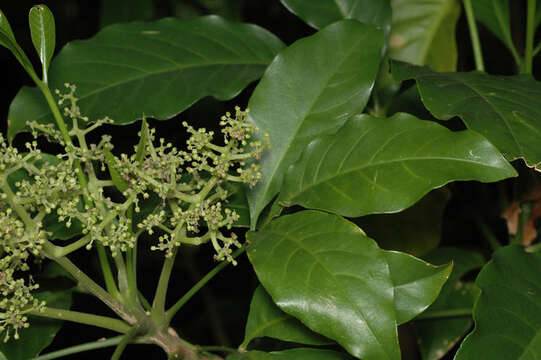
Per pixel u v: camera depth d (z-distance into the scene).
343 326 0.76
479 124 0.80
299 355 0.81
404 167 0.80
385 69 1.00
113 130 0.97
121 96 0.90
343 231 0.79
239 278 1.31
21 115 0.88
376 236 0.97
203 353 0.86
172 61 0.91
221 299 1.32
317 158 0.83
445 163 0.79
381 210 0.79
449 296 0.96
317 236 0.79
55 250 0.79
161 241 0.80
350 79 0.86
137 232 0.82
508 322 0.80
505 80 0.85
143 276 1.31
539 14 0.97
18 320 0.78
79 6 1.47
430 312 0.94
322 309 0.76
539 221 0.97
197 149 0.80
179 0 1.42
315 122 0.85
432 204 0.97
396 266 0.79
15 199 0.78
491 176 0.78
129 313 0.82
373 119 0.82
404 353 1.16
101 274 1.13
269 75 0.86
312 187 0.82
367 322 0.76
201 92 0.90
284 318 0.82
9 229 0.76
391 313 0.76
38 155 0.79
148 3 1.22
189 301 1.32
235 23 0.94
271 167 0.85
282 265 0.78
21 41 1.38
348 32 0.87
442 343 0.95
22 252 0.78
